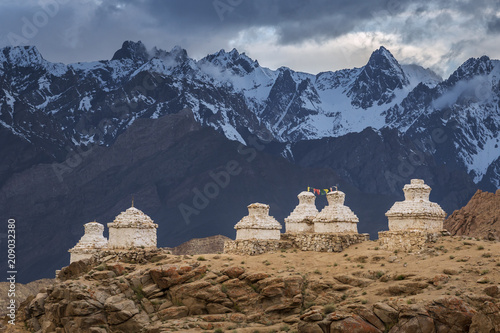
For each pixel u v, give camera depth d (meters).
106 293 83.69
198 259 90.00
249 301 81.00
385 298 73.44
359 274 81.56
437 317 67.56
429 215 89.00
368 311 69.88
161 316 81.12
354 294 77.38
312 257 90.88
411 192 91.19
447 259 80.69
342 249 92.25
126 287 84.06
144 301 83.25
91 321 81.56
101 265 89.19
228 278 83.69
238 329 75.81
